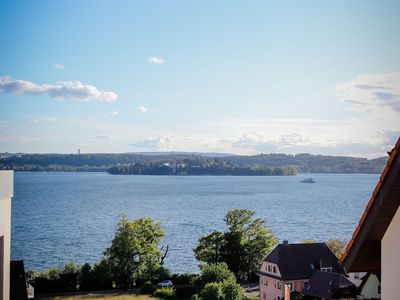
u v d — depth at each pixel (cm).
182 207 19225
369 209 752
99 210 17912
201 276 5859
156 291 5975
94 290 6462
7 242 957
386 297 750
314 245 6456
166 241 11244
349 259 824
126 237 6538
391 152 699
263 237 7138
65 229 13038
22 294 3900
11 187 966
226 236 7050
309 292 5497
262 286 6344
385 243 757
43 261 8950
